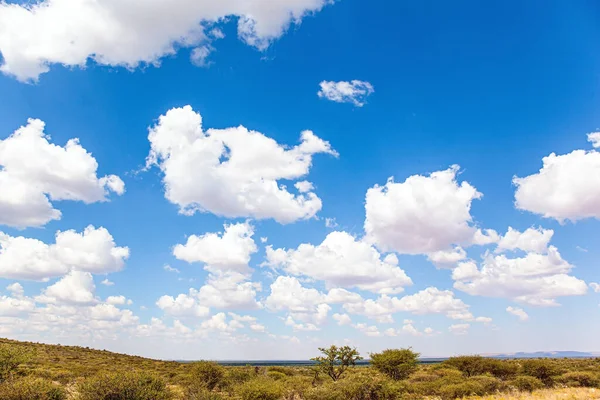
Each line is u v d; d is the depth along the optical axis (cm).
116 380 2258
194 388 3116
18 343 7169
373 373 4253
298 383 3612
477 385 3244
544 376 4112
